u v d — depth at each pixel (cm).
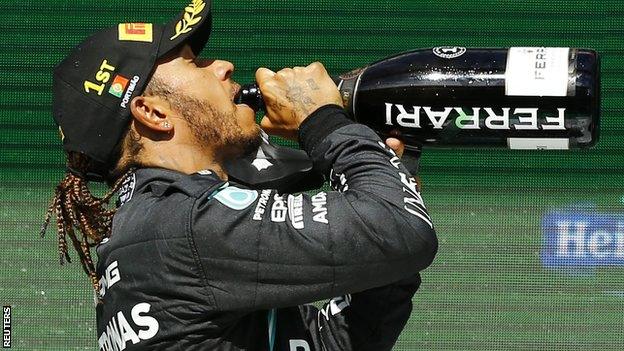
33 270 1652
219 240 639
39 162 1747
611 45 1708
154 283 652
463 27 1734
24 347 1617
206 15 704
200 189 658
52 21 1781
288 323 706
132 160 706
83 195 696
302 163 756
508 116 715
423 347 1593
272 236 638
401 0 1738
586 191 1678
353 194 652
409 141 746
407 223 643
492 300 1620
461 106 720
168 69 704
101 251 682
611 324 1616
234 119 711
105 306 679
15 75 1772
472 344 1596
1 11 1780
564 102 704
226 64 728
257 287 640
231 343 668
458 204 1684
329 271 636
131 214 675
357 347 703
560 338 1605
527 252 1658
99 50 702
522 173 1686
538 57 714
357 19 1742
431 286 1628
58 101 705
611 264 1641
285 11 1750
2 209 1714
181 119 701
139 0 1778
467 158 1692
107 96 694
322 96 703
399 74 731
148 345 657
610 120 1689
